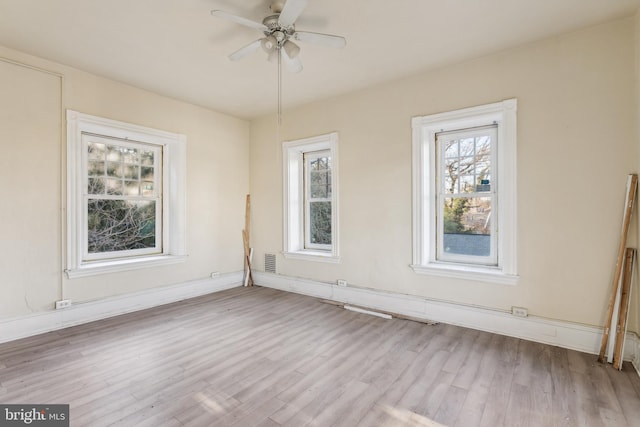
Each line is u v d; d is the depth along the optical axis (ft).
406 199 11.68
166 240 13.93
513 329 9.64
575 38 8.68
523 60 9.42
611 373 7.48
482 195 10.66
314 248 15.25
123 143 12.69
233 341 9.45
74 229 10.78
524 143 9.41
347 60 10.31
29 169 9.89
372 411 6.17
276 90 12.82
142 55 9.96
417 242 11.41
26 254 9.82
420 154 11.34
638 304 7.89
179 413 6.10
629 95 8.07
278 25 7.33
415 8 7.66
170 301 13.47
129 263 12.07
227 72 11.17
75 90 10.84
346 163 13.19
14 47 9.46
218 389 6.92
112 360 8.23
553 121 9.00
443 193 11.53
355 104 12.94
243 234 16.60
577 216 8.71
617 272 7.95
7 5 7.46
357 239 12.90
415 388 6.94
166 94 13.21
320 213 15.10
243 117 16.42
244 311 12.24
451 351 8.72
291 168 15.34
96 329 10.38
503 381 7.19
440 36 8.91
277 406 6.33
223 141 15.71
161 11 7.75
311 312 12.12
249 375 7.51
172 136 13.62
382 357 8.40
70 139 10.69
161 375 7.50
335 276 13.61
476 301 10.30
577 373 7.50
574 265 8.77
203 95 13.34
